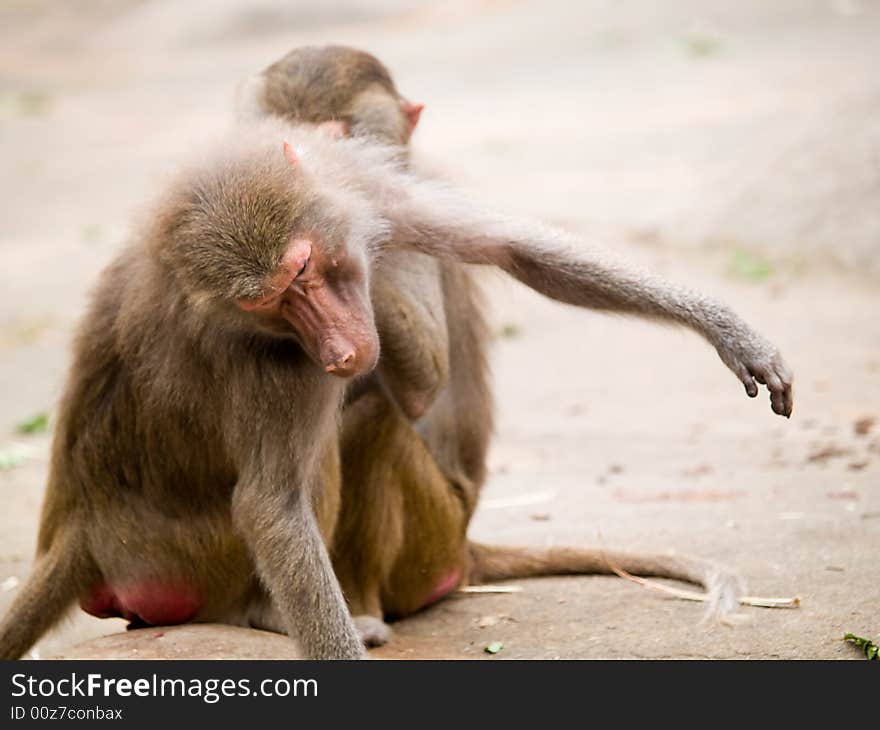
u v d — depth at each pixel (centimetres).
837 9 2884
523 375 1198
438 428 700
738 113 2108
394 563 662
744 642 582
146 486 599
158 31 3816
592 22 3184
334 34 3588
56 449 614
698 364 1194
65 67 3566
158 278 550
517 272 603
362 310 520
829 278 1398
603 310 597
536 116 2375
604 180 1848
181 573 606
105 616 629
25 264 1759
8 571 774
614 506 827
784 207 1516
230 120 747
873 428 940
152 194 557
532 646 608
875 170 1477
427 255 612
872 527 726
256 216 505
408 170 710
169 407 575
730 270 1441
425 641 634
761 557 694
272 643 589
